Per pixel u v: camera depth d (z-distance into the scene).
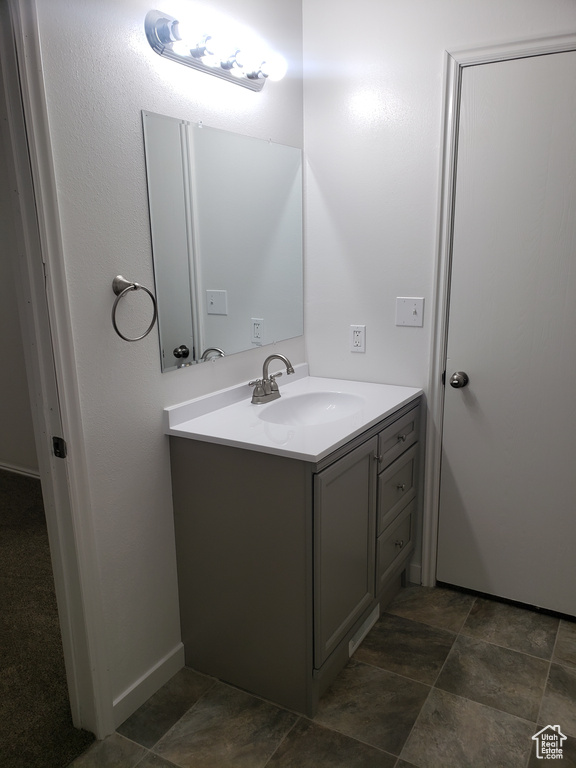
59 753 1.66
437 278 2.18
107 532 1.65
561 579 2.21
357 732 1.70
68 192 1.42
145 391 1.72
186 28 1.63
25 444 3.54
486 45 1.95
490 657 2.01
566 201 1.93
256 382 2.11
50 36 1.33
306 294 2.49
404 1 2.05
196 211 1.84
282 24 2.14
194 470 1.81
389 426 2.04
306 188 2.39
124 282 1.57
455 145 2.06
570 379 2.05
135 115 1.58
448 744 1.65
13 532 2.96
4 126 1.31
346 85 2.22
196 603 1.93
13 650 2.10
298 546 1.68
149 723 1.76
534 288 2.04
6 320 3.32
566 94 1.87
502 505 2.25
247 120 2.02
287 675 1.79
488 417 2.21
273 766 1.60
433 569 2.44
